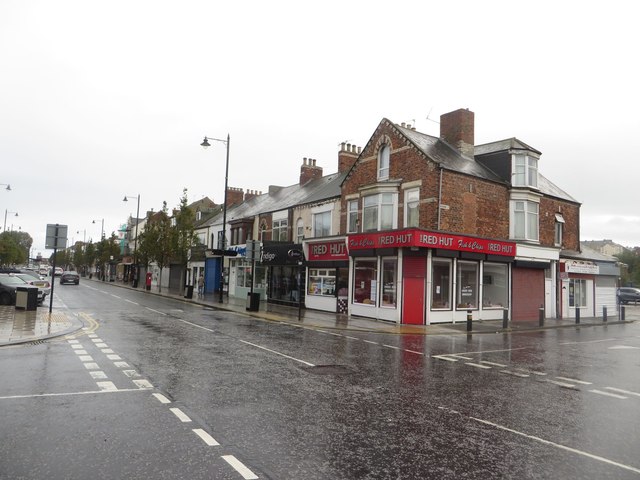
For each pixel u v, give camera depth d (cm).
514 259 2372
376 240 2159
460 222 2180
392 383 895
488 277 2344
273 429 598
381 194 2317
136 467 468
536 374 1045
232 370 948
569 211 2927
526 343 1605
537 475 486
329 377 921
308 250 2719
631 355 1374
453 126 2611
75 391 749
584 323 2406
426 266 2056
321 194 2941
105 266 7938
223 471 464
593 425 670
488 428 639
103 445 524
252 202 4331
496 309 2345
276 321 2030
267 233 3409
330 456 515
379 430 612
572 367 1151
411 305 2058
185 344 1258
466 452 545
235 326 1744
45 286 2419
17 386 771
